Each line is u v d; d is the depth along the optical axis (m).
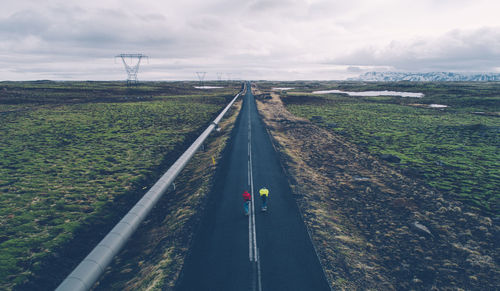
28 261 13.48
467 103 84.56
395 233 15.30
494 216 17.08
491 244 13.82
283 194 19.89
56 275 13.21
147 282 11.41
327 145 36.09
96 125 50.22
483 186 22.25
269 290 10.59
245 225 15.59
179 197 21.47
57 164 29.28
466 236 14.62
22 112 59.78
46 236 15.80
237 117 58.16
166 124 53.06
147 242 15.55
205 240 14.17
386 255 13.45
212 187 21.36
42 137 40.44
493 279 11.39
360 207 18.66
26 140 38.44
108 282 12.35
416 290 11.00
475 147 35.72
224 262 12.35
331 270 11.77
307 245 13.62
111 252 12.75
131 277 12.42
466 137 41.81
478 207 18.41
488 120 56.66
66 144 37.62
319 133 43.56
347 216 17.55
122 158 32.06
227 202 18.64
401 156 31.52
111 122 53.44
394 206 18.50
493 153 32.72
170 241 14.40
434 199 19.36
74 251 15.16
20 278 12.26
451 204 18.44
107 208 20.02
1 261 13.23
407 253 13.48
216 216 16.72
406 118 60.34
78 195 21.77
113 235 13.77
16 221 17.36
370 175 24.97
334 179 24.09
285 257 12.66
